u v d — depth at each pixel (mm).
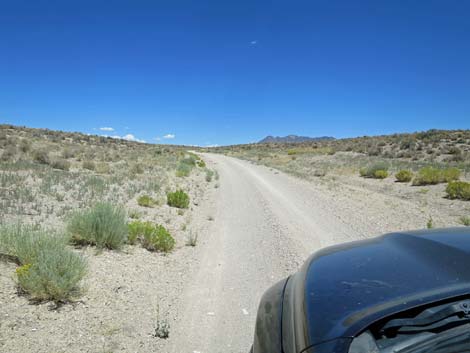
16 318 4520
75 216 8312
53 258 5355
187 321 4930
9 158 25141
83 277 5996
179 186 20688
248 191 20531
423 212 13906
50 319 4629
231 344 4352
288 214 13484
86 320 4711
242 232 10727
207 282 6500
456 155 39000
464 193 16781
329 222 11945
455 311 1861
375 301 2062
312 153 59031
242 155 70812
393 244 3029
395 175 26328
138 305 5336
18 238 6355
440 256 2477
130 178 21531
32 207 11477
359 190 21359
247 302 5605
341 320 1979
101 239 7781
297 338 2076
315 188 21906
